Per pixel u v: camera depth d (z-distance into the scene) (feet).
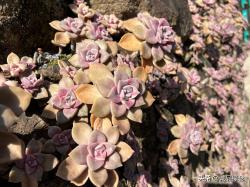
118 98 0.60
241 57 1.91
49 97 0.66
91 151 0.58
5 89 0.47
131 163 0.73
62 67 0.69
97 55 0.68
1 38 0.64
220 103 1.52
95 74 0.62
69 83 0.66
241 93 1.82
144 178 0.79
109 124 0.61
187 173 1.10
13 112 0.43
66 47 0.79
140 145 0.87
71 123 0.67
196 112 1.25
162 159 0.98
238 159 1.58
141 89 0.61
